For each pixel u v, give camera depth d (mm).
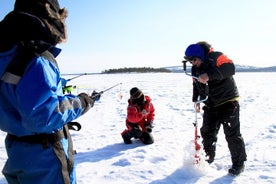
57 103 1641
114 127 7449
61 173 1776
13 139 1773
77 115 1845
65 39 1863
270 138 5824
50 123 1618
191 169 4219
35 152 1729
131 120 5648
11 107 1683
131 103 5688
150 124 5789
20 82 1582
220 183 3818
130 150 5262
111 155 5051
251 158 4668
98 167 4457
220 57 3824
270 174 4023
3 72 1607
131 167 4383
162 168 4328
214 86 3975
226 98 3994
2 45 1624
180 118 8398
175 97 14180
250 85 20891
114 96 15000
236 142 4020
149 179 3977
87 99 1954
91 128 7332
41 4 1733
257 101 11797
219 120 4164
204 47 3941
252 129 6668
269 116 8336
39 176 1742
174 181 3910
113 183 3877
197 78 3969
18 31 1637
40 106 1569
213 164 4465
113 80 29531
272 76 36844
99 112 9992
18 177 1772
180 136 6184
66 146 1863
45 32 1686
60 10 1868
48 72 1646
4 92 1652
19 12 1673
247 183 3785
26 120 1574
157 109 10312
